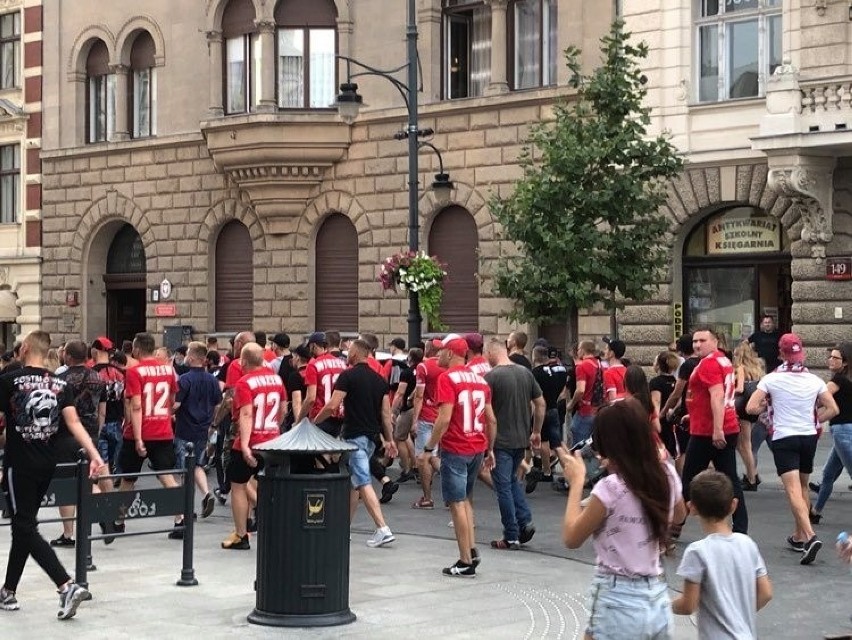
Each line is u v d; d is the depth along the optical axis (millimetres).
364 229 30375
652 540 6512
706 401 13672
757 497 18109
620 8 26516
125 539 14938
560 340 27391
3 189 39000
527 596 11617
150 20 34625
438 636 10023
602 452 6613
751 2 24859
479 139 28312
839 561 13375
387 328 29953
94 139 36812
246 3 32031
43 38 37625
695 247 25812
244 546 14211
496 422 13945
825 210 23234
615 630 6457
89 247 36656
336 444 10406
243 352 14195
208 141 32031
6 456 10648
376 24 30312
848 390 15141
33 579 12438
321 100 31344
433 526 16047
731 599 6652
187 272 33875
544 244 21891
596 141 21641
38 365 10711
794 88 22562
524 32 28281
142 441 15273
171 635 10000
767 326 23906
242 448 13883
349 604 11164
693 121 25391
